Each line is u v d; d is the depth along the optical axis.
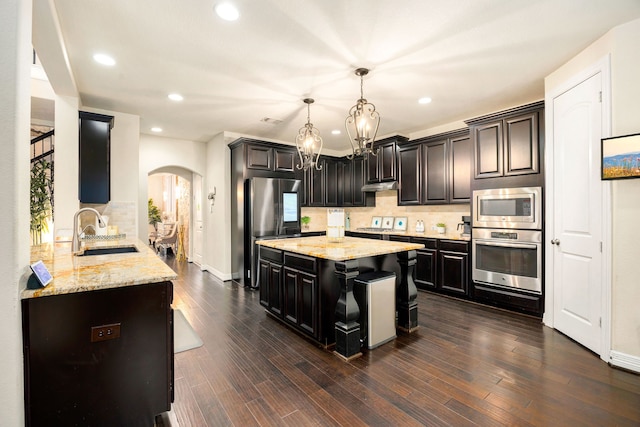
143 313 1.48
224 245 5.17
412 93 3.40
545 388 1.97
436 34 2.25
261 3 1.91
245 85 3.13
